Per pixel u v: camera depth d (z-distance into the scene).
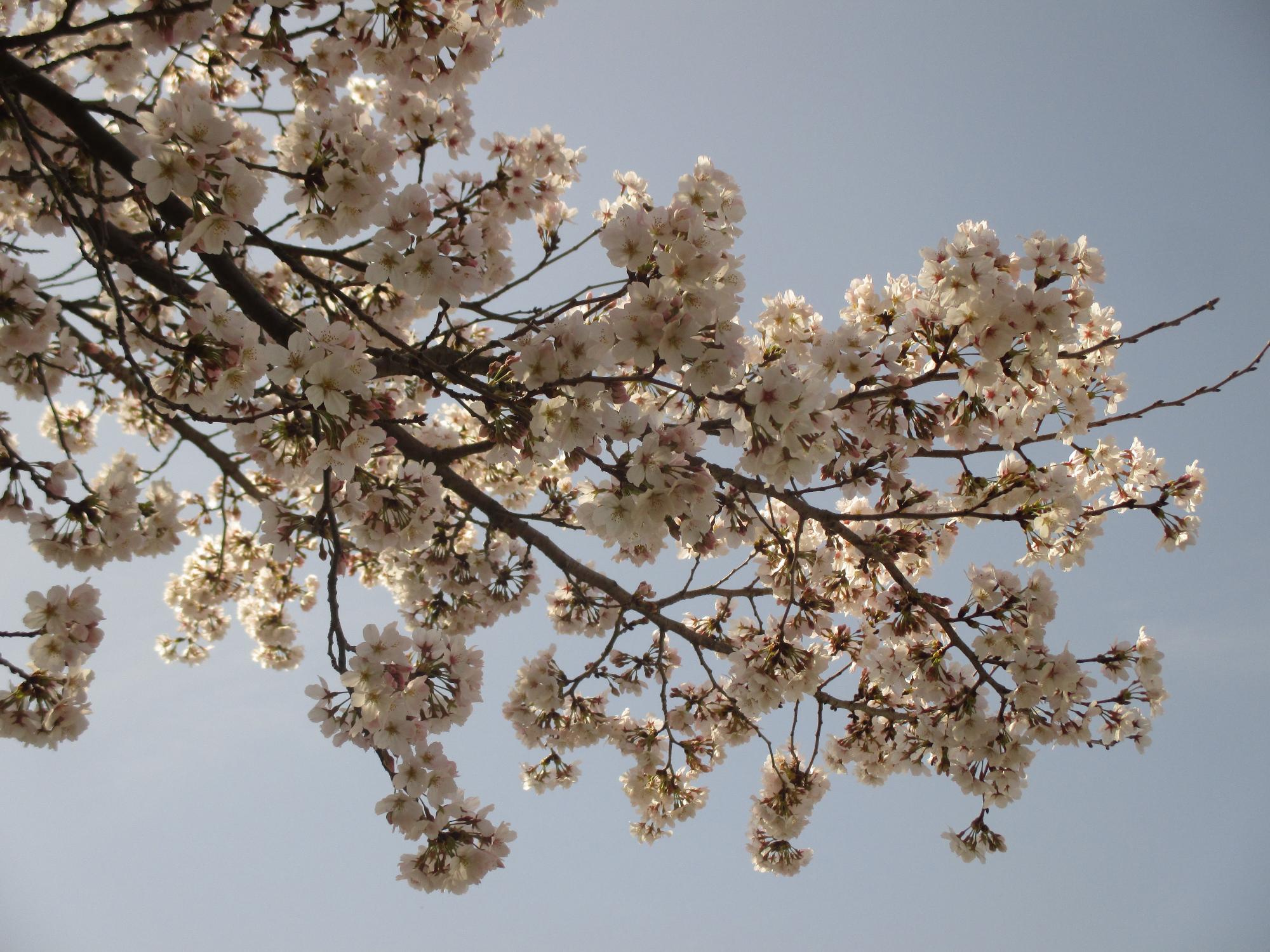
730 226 3.83
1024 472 4.87
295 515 4.56
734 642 6.28
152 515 5.30
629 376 3.24
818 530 6.18
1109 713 4.98
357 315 4.19
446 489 7.10
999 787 4.95
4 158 4.69
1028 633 4.88
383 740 3.87
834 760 6.46
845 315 4.61
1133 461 5.55
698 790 6.80
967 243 3.90
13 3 5.58
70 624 4.32
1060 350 4.66
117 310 3.55
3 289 4.01
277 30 4.21
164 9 3.92
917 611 5.27
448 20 4.24
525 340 3.39
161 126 3.09
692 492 3.31
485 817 4.18
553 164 5.00
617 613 7.30
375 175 3.58
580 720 6.84
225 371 3.73
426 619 7.86
